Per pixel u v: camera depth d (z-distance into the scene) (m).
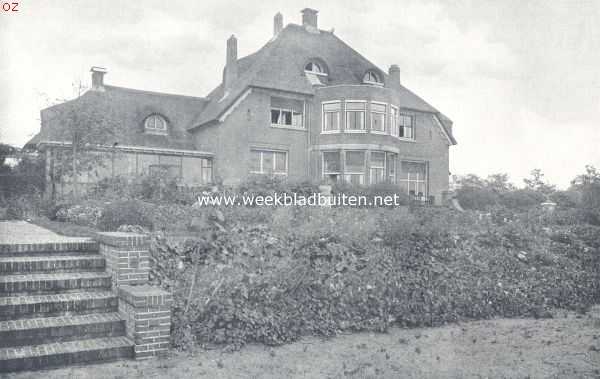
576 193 21.80
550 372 5.46
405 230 8.66
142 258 6.35
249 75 26.73
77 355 5.14
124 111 27.09
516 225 11.38
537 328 7.49
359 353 6.01
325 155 26.80
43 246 6.89
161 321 5.55
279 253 7.86
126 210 10.16
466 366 5.63
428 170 30.69
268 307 6.59
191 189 16.36
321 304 7.06
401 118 30.02
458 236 9.84
